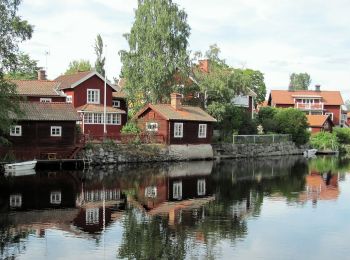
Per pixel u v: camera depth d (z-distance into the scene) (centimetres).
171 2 5656
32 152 4094
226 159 5622
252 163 5166
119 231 1975
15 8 3266
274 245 1812
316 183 3531
